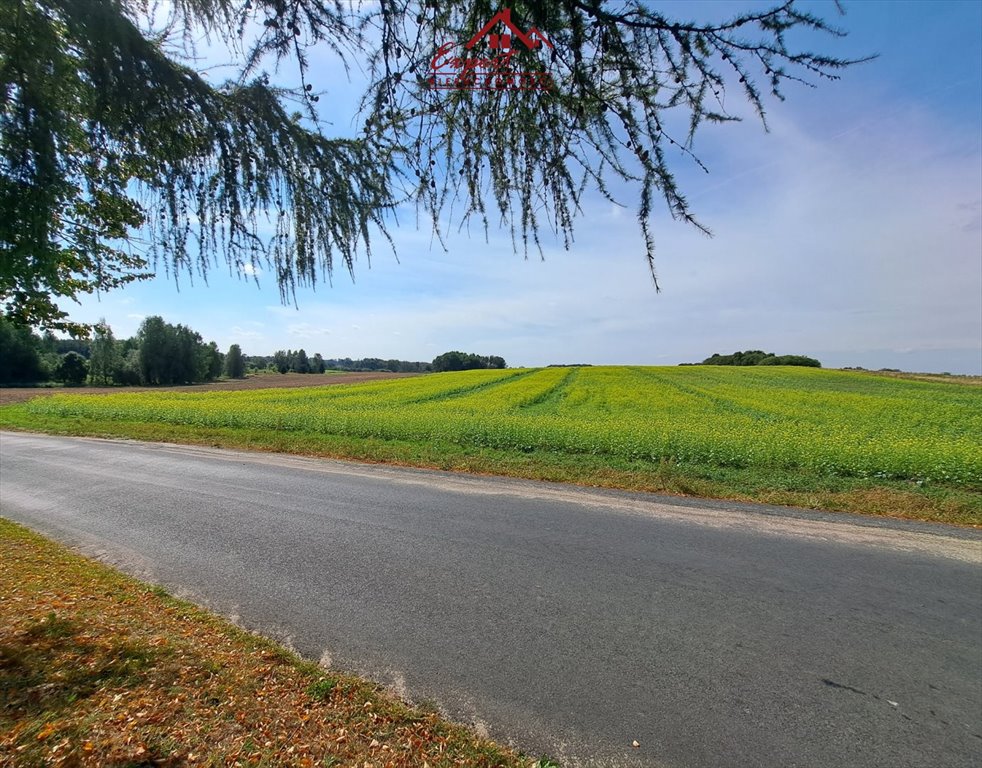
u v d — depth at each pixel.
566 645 3.25
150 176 2.22
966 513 6.11
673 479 7.75
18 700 2.20
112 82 1.92
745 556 4.77
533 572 4.40
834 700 2.72
